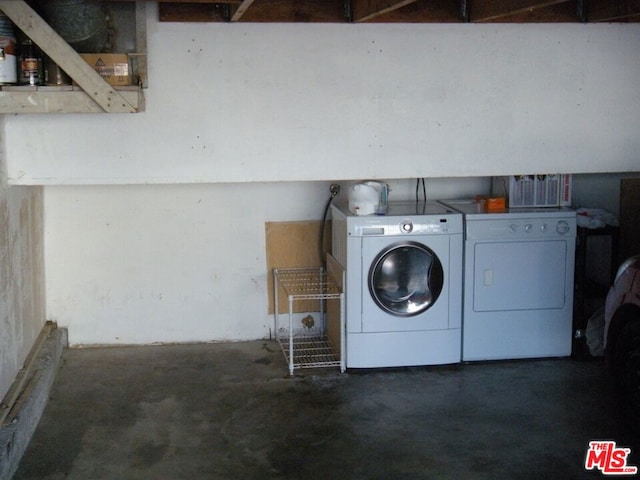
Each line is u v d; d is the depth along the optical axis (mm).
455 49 4203
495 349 4859
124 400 4340
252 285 5375
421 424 3988
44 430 3934
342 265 4793
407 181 5383
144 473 3488
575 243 4832
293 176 4180
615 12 4016
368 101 4176
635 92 4391
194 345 5336
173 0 3416
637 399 3797
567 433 3861
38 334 4871
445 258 4691
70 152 3986
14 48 3535
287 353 5090
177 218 5227
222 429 3951
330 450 3703
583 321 4914
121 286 5250
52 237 5117
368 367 4758
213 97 4051
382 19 4102
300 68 4094
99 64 3717
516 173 4367
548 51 4281
